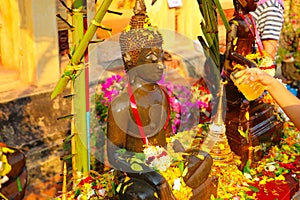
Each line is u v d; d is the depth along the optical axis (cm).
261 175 257
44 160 321
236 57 239
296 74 652
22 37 383
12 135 328
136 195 190
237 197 231
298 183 253
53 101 363
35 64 378
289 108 176
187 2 486
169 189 195
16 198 145
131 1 423
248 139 252
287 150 290
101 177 232
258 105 273
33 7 367
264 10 306
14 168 145
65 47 427
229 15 516
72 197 226
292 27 723
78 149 227
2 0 392
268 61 258
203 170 212
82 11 211
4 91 361
